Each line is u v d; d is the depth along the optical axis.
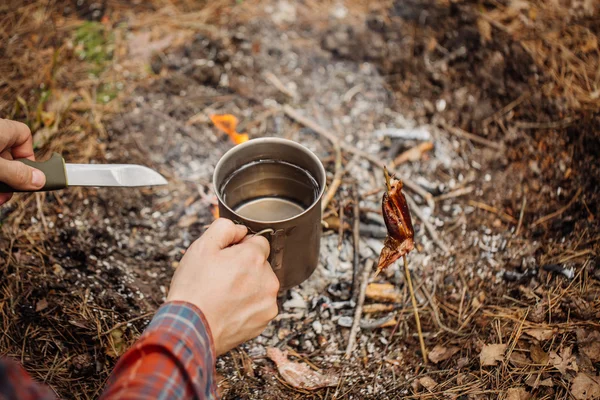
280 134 0.87
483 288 0.71
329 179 0.80
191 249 0.49
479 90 0.89
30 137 0.59
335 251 0.75
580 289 0.66
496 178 0.82
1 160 0.50
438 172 0.83
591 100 0.82
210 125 0.88
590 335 0.62
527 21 0.93
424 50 0.94
